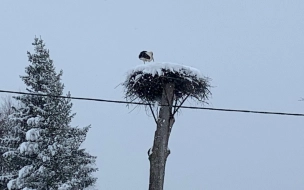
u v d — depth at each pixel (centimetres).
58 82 2409
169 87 1343
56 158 2230
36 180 2194
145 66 1325
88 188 2517
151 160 1358
